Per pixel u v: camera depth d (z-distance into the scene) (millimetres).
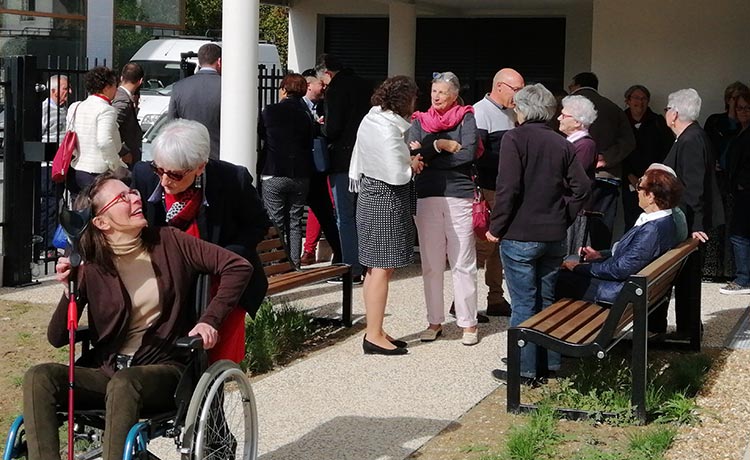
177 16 26578
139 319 4594
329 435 5934
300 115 9984
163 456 5590
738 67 11219
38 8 22500
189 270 4625
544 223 6676
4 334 8211
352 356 7660
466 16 16234
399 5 13641
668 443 5672
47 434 4273
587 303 7070
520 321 6812
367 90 10133
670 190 6938
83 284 4535
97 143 9312
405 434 5949
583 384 6637
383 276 7629
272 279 7926
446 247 7977
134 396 4301
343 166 10070
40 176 10008
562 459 5508
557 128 10961
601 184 9984
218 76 9516
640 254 6910
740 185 9953
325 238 11328
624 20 11547
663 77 11461
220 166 4898
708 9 11266
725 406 6418
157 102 20500
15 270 9812
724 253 10727
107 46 23312
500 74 8414
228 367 4625
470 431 6004
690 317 7801
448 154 7750
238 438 5801
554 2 14594
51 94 11008
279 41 29797
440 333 8234
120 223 4473
